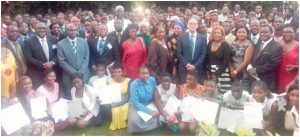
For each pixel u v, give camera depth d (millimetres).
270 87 5547
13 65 5375
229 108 5070
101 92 5348
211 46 5754
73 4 12469
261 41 5555
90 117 5277
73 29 5727
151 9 11062
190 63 5844
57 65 5883
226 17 9086
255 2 11984
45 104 5102
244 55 5641
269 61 5457
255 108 4898
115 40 6047
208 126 4344
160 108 5172
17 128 4855
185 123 5059
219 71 5680
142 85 5113
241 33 5680
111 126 5301
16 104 4906
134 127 5035
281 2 10781
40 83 5820
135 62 5973
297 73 5422
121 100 5363
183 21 7977
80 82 5254
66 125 5234
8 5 11695
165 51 5879
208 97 5250
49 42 5828
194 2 12609
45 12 12320
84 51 5836
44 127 4969
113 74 5586
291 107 4922
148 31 6703
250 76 5605
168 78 5344
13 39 5719
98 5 12438
